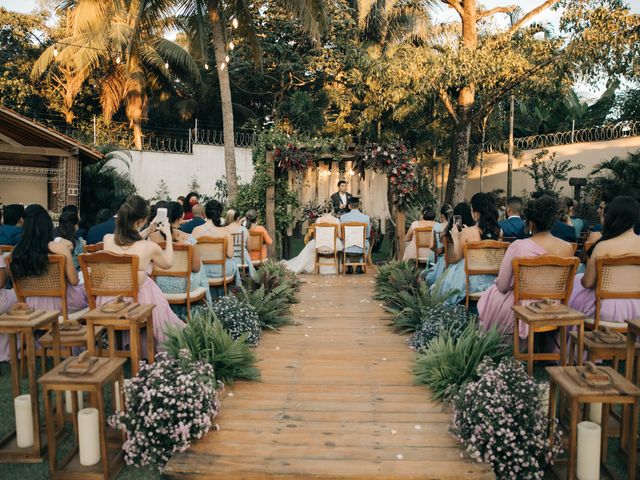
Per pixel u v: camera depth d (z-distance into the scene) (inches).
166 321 164.7
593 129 684.7
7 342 170.4
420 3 686.5
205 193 758.5
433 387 146.2
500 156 791.7
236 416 129.8
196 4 464.8
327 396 142.4
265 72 830.5
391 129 761.0
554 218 153.1
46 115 815.7
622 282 148.2
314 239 360.8
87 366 109.9
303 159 379.6
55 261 161.8
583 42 419.5
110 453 117.1
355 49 719.7
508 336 162.2
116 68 737.6
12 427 128.7
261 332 203.8
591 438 102.5
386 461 108.2
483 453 109.3
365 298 275.9
